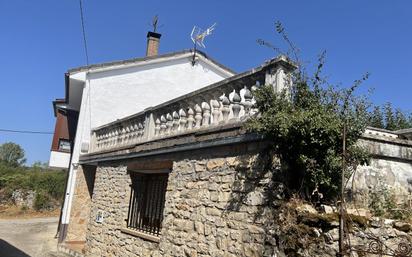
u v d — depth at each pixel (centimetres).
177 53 1420
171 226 673
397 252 411
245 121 525
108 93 1286
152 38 1531
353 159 473
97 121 1258
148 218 840
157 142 778
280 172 476
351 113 482
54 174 2972
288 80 498
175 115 757
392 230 445
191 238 612
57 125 1518
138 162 865
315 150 460
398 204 553
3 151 4900
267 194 482
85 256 1000
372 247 414
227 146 578
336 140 456
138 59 1338
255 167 514
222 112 604
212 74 1520
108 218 951
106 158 1023
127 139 980
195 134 648
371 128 665
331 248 406
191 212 628
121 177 938
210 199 589
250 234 494
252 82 562
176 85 1420
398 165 580
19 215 2577
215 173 592
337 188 479
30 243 1352
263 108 491
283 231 445
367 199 537
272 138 471
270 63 517
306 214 432
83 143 1221
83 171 1225
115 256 869
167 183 731
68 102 1503
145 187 892
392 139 573
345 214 431
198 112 679
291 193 470
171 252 655
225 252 532
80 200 1210
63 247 1123
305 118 439
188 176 658
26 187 2802
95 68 1262
